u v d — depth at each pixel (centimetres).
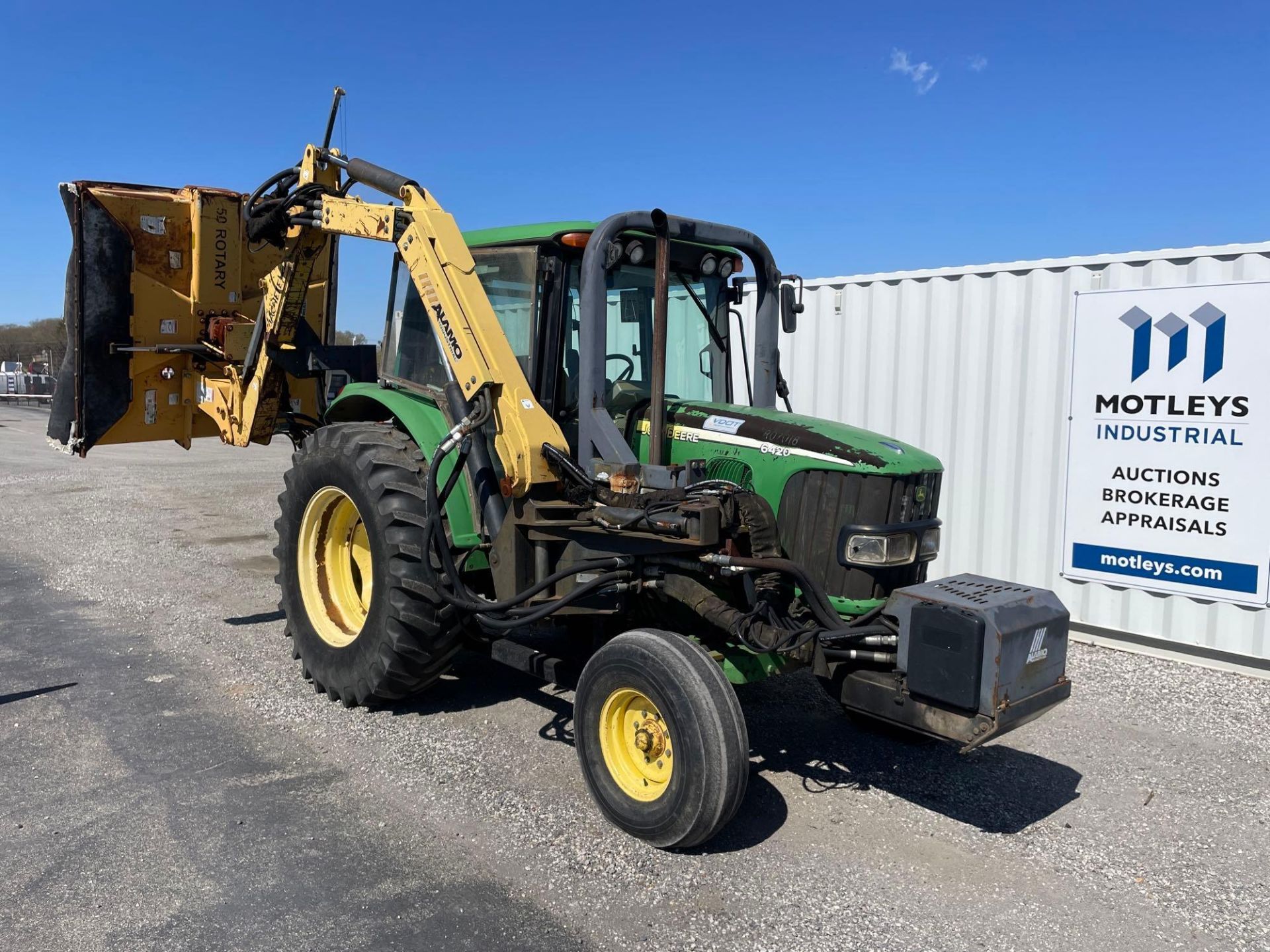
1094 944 296
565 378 433
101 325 577
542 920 299
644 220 404
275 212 512
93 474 1441
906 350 721
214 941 283
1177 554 583
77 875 318
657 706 337
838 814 382
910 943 294
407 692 463
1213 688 546
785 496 387
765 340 466
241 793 382
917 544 381
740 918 303
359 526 508
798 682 544
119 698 488
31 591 715
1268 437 541
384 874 323
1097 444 614
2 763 407
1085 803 398
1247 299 544
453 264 411
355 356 575
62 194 563
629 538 372
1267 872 343
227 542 915
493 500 421
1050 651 329
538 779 402
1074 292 620
